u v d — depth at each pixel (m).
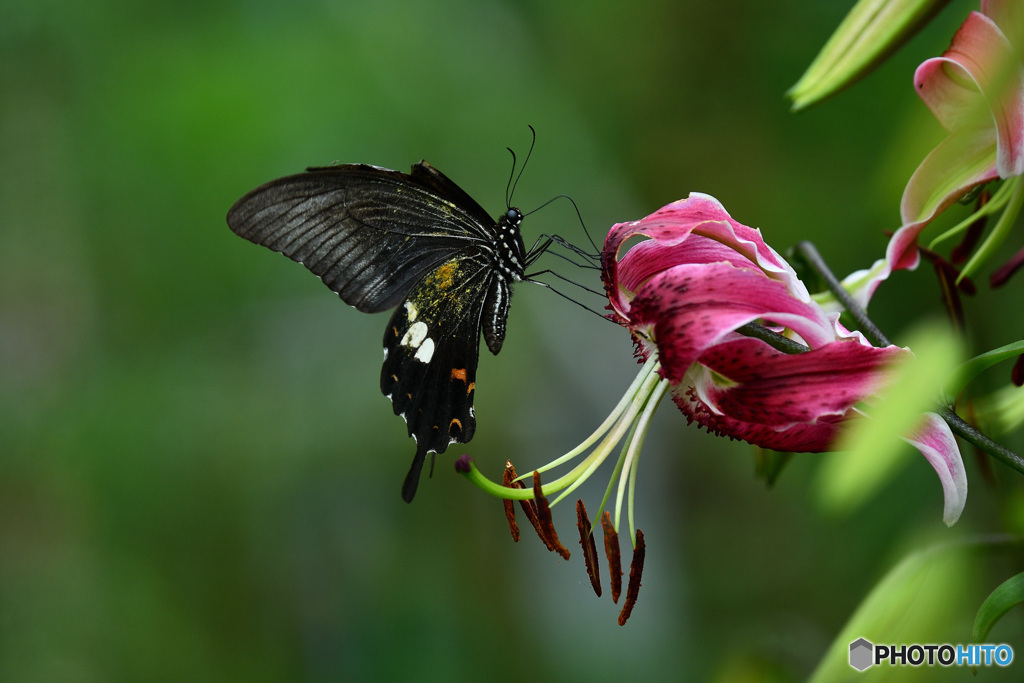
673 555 2.13
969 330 0.96
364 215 1.03
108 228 1.96
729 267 0.95
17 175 2.04
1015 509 0.94
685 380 0.96
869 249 1.18
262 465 2.10
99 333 2.12
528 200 1.83
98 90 1.84
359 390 2.15
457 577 2.24
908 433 0.93
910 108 0.75
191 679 2.04
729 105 1.40
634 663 2.06
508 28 1.75
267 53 1.71
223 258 1.88
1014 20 0.91
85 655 2.02
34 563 2.07
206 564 2.11
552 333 2.21
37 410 2.10
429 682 2.15
